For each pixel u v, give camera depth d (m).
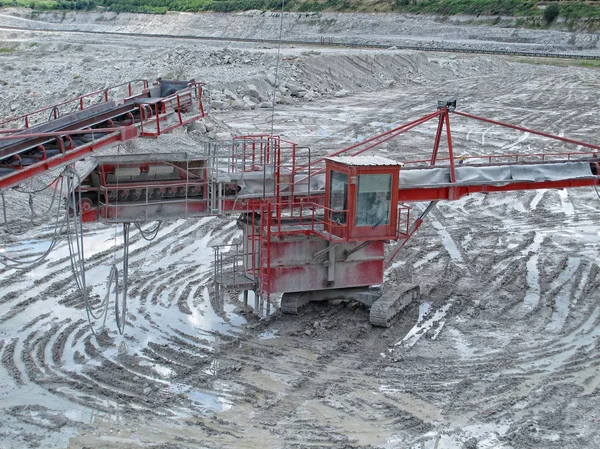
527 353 16.52
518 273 21.92
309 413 13.77
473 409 13.98
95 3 131.75
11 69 52.22
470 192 18.97
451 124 46.72
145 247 23.17
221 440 12.81
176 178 16.77
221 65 54.50
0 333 16.86
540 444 12.80
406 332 17.55
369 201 16.94
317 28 108.88
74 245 22.83
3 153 14.50
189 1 121.44
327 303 18.97
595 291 20.53
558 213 28.72
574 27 97.81
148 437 12.88
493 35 101.50
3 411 13.59
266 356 16.11
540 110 52.72
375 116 47.91
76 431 13.02
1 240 22.75
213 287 20.09
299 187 18.00
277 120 44.06
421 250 23.88
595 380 15.26
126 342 16.59
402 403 14.18
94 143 15.29
